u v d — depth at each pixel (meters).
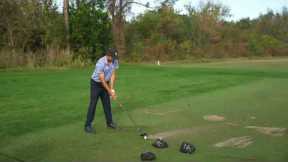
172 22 53.50
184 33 54.34
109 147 7.04
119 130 8.41
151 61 47.28
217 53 54.47
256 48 58.19
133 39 49.97
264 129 8.57
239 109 11.13
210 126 8.88
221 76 22.78
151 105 11.81
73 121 9.34
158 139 7.15
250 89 16.17
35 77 21.03
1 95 13.76
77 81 18.97
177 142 7.44
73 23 33.44
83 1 35.53
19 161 6.21
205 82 19.08
